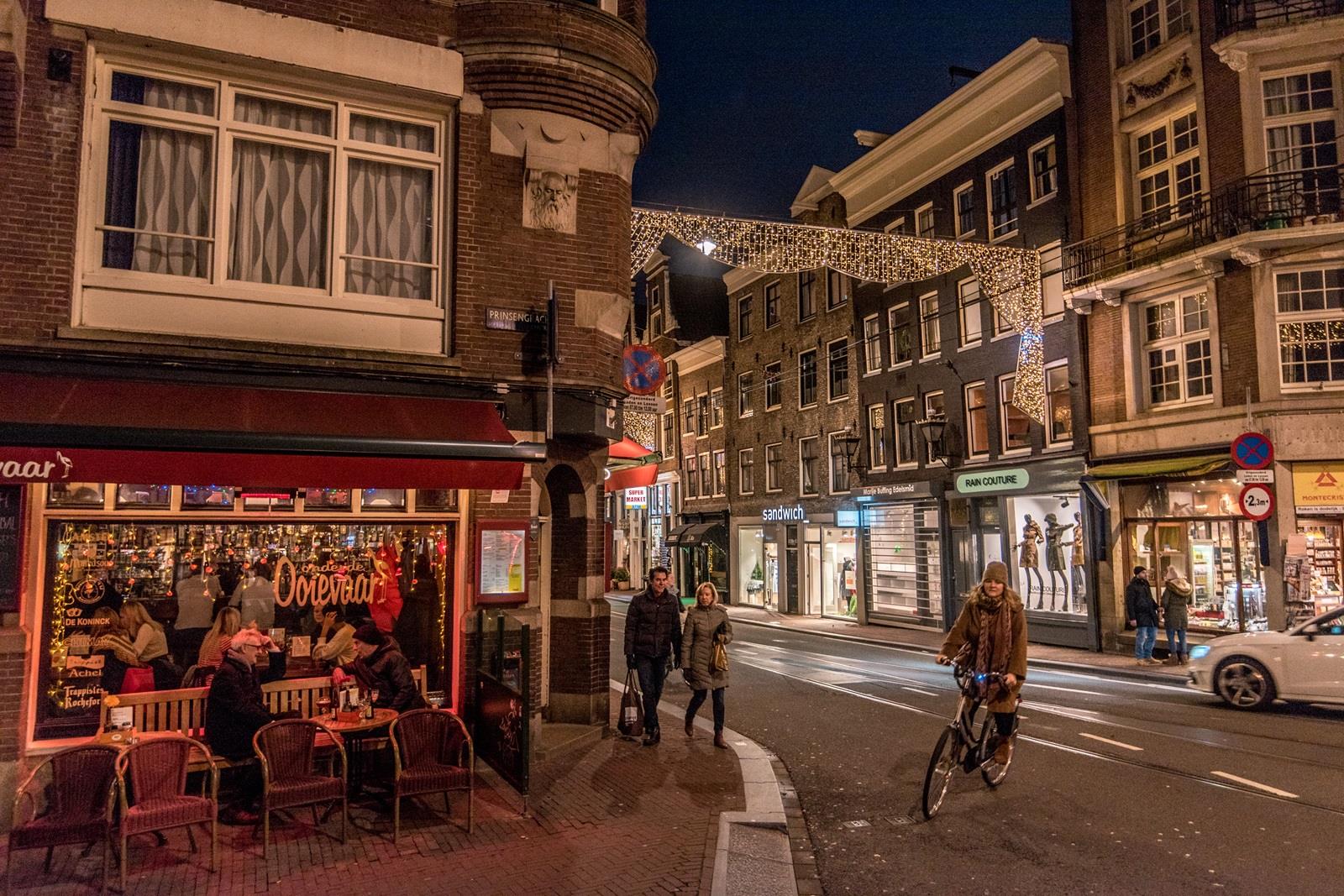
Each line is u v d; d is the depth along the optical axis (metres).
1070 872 5.27
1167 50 16.59
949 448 21.55
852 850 5.80
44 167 6.77
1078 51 18.73
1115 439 17.31
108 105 7.16
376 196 8.19
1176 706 10.71
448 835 5.94
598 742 8.74
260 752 5.58
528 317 8.45
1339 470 14.15
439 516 8.05
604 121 9.04
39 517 6.48
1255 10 15.05
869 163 24.70
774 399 30.83
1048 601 18.84
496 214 8.48
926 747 8.64
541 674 8.25
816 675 13.91
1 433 5.62
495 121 8.58
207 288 7.34
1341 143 14.52
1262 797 6.67
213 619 7.19
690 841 5.79
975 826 6.18
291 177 7.87
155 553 7.03
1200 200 15.59
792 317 29.52
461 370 8.02
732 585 32.59
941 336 22.41
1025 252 19.05
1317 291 14.62
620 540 43.16
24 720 6.20
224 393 6.95
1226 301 15.32
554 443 8.98
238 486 7.06
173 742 5.35
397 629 7.87
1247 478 13.26
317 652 7.54
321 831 6.01
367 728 6.30
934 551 22.45
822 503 27.45
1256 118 14.99
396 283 8.19
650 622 8.83
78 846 5.75
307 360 7.35
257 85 7.66
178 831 6.03
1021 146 19.94
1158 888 4.99
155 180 7.39
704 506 35.00
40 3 6.83
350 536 7.77
